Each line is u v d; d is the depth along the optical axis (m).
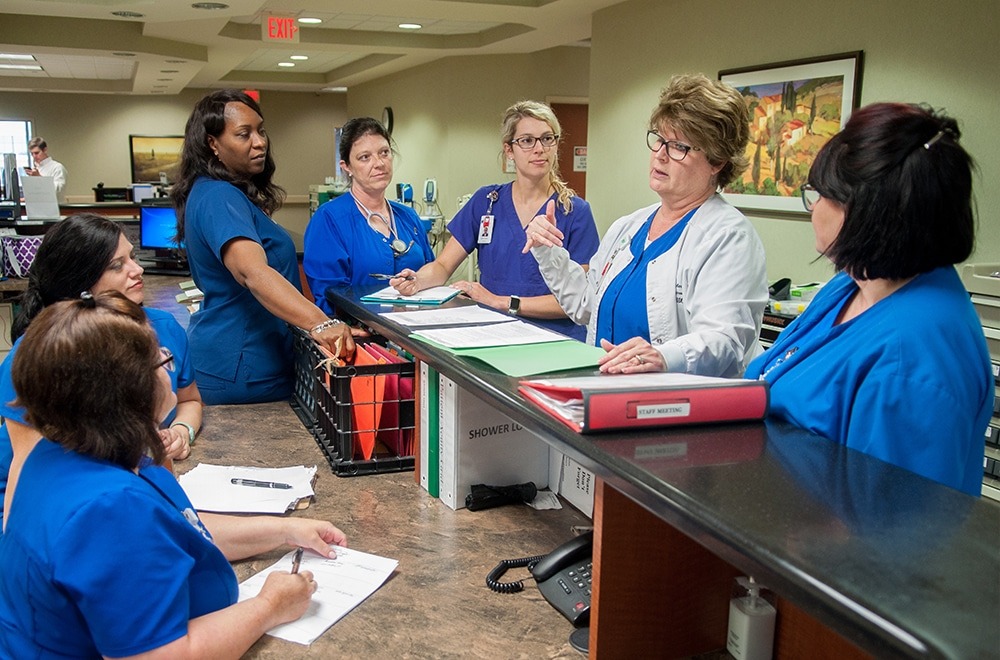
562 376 1.29
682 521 0.85
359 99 12.38
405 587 1.28
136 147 13.70
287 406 2.26
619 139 5.94
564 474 1.62
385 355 1.87
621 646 1.07
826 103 4.04
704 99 1.60
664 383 1.13
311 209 11.32
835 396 1.09
